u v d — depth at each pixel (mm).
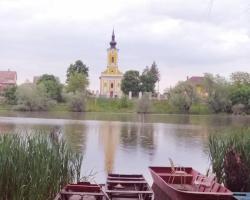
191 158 26203
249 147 13844
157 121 67750
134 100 103375
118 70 138750
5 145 10398
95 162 23141
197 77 125312
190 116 85125
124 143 34125
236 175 13328
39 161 10883
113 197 11508
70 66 136500
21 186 10086
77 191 11602
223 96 91375
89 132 43594
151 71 132875
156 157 26281
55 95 97625
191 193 10914
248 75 94812
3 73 133125
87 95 104312
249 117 82312
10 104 92250
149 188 12000
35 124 51469
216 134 18562
